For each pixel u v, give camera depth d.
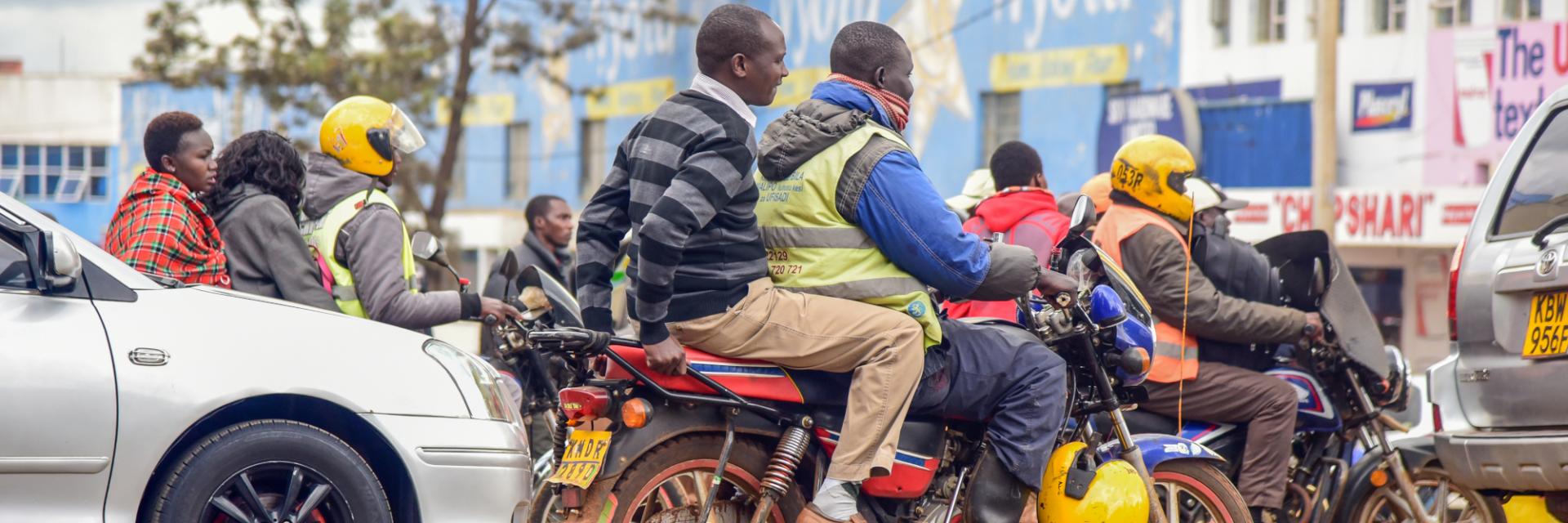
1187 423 5.84
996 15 27.36
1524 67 21.06
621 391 4.27
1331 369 5.95
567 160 37.09
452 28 28.47
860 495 4.55
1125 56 25.30
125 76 49.53
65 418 4.12
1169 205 5.89
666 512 4.52
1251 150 23.38
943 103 28.48
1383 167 22.59
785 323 4.30
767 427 4.43
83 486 4.14
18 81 49.62
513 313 5.65
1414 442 5.97
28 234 4.19
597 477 4.22
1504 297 5.35
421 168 27.81
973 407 4.58
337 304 5.59
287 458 4.40
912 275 4.45
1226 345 5.99
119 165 49.88
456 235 28.47
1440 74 21.97
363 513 4.48
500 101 38.94
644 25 34.88
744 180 4.25
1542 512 6.04
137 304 4.37
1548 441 5.07
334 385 4.51
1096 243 6.01
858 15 29.69
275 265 5.38
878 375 4.31
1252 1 23.83
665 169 4.21
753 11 4.36
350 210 5.63
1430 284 22.41
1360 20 22.95
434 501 4.62
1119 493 4.70
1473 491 5.75
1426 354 22.48
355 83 26.91
